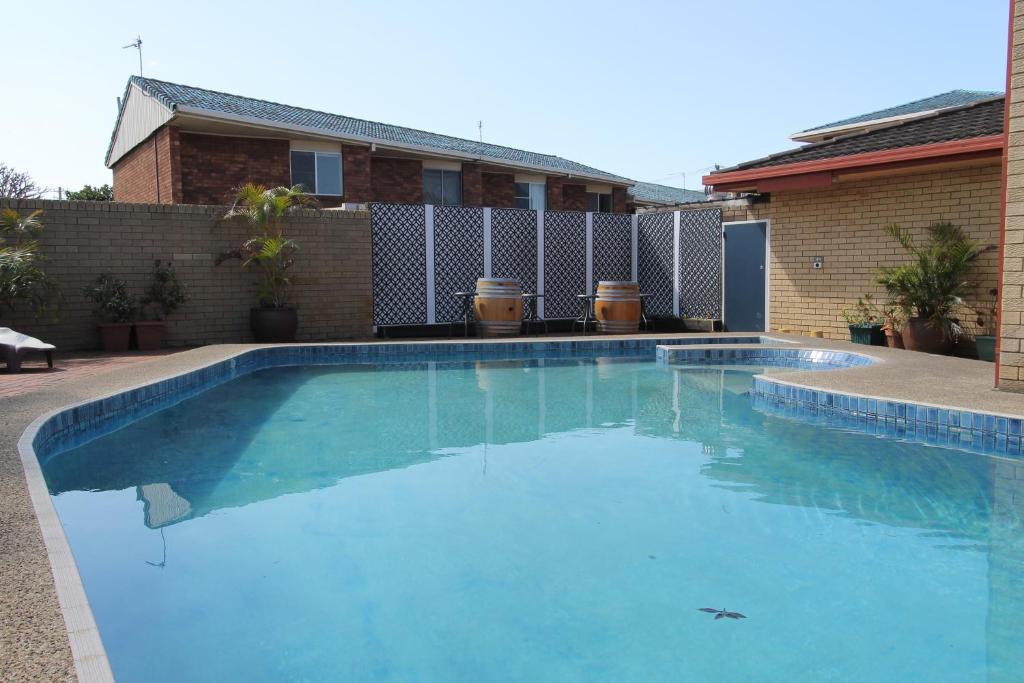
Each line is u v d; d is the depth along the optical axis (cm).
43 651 176
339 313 1167
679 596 279
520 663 229
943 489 417
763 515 376
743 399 719
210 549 323
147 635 244
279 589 282
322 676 220
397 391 762
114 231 987
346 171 1714
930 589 285
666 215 1377
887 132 1054
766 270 1216
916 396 568
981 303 927
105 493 406
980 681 217
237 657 231
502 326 1218
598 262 1410
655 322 1374
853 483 430
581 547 330
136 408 607
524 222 1335
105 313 958
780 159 1116
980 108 1002
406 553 321
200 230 1049
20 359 729
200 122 1477
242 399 709
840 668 226
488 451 511
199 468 461
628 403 697
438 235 1259
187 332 1047
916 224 1003
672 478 442
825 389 606
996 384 597
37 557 238
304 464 473
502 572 301
